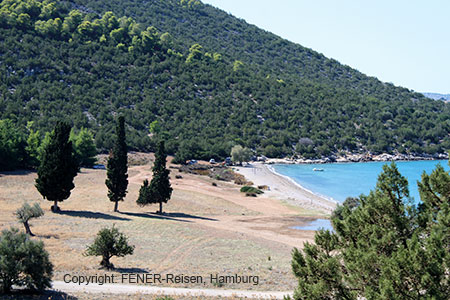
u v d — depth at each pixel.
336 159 180.38
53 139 53.00
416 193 79.56
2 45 174.50
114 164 58.28
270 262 34.62
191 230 47.69
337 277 15.82
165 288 24.78
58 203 60.53
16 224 41.53
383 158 185.62
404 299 13.34
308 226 59.38
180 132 168.25
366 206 17.50
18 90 153.00
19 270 21.14
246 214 68.88
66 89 168.25
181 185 90.69
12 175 82.75
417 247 13.70
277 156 177.88
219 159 153.00
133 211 61.31
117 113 168.25
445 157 192.50
